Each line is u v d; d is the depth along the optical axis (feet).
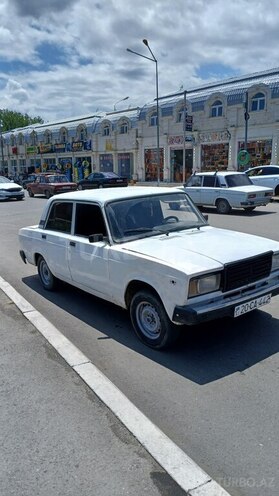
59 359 12.35
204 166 98.37
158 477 7.50
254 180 62.08
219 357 12.09
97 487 7.30
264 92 82.89
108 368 11.68
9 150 185.26
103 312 16.22
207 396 10.08
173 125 103.50
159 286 11.73
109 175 90.63
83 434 8.80
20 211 58.13
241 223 39.19
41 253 18.56
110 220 14.21
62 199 17.11
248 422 9.02
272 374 11.01
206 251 12.46
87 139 135.03
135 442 8.49
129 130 118.21
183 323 11.08
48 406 9.91
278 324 14.35
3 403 10.11
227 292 11.73
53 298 18.22
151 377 11.10
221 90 92.48
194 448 8.25
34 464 7.95
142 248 13.04
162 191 16.20
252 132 86.53
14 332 14.55
